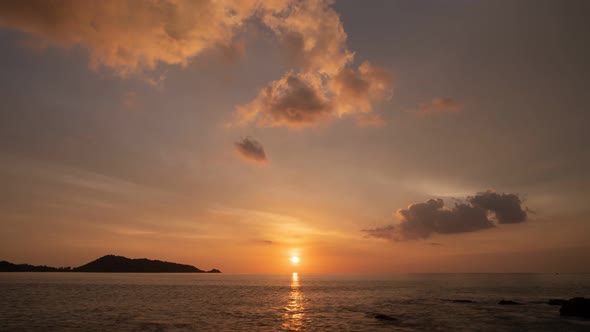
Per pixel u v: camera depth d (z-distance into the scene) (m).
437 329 46.53
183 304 75.62
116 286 138.75
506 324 50.00
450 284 190.38
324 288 149.88
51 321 50.53
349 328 47.44
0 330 44.00
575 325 48.91
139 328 45.91
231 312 63.31
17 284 141.12
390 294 112.56
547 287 147.75
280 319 55.25
